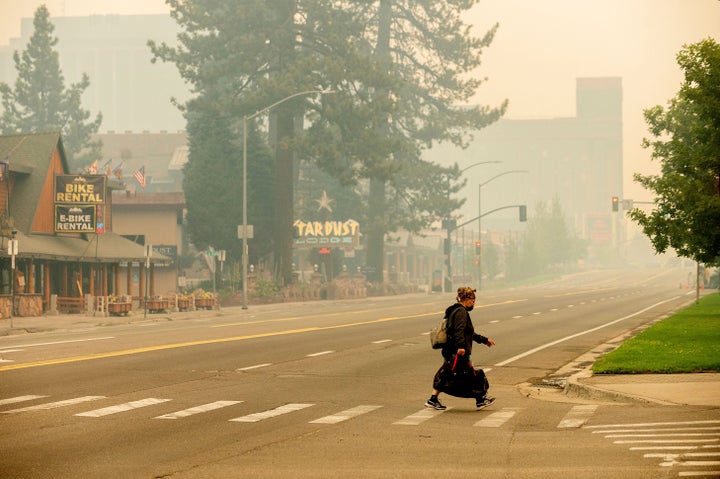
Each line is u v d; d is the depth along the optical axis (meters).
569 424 40.00
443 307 164.25
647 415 41.53
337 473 29.25
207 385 54.16
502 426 40.00
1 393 49.81
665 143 141.38
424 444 35.09
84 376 57.69
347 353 75.31
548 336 95.25
